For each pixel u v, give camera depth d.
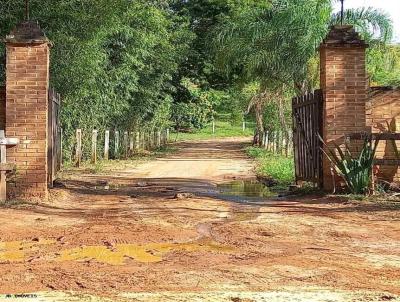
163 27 31.84
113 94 26.23
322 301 4.89
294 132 14.59
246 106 44.69
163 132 42.50
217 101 63.53
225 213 10.05
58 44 16.67
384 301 4.89
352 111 12.20
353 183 11.60
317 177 12.88
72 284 5.43
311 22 22.64
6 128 11.40
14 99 11.42
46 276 5.71
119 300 4.91
